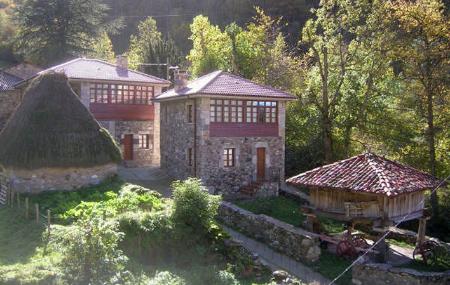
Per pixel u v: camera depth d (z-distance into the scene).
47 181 21.72
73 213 18.12
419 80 25.64
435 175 24.81
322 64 30.05
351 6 28.19
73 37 44.94
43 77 23.41
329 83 29.75
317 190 18.20
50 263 13.34
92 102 28.92
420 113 26.31
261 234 19.33
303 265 16.95
